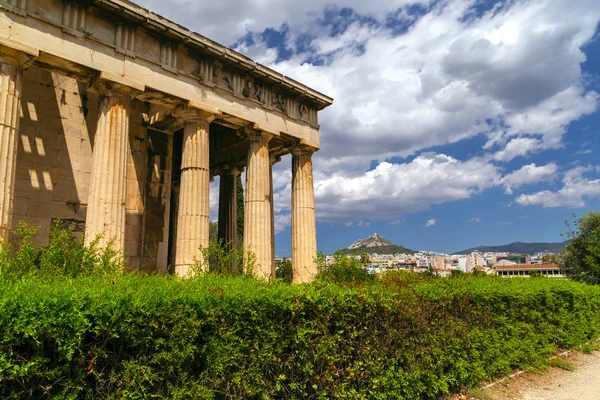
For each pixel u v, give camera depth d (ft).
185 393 20.68
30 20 48.14
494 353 40.24
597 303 69.36
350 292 29.37
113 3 54.34
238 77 72.69
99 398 18.51
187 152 65.36
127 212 73.82
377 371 29.32
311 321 26.45
